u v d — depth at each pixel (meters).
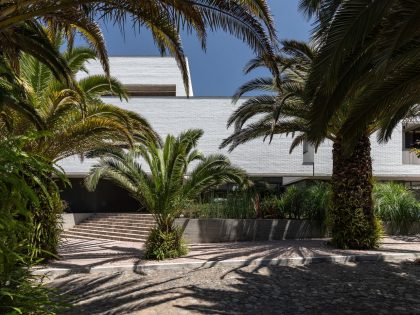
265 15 6.04
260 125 13.27
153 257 10.46
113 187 24.44
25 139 3.31
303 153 22.58
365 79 6.59
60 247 13.37
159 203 10.69
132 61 29.72
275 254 10.57
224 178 11.12
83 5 6.17
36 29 6.71
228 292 7.24
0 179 2.87
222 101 22.95
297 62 10.80
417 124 21.19
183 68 7.11
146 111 22.91
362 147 11.89
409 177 22.48
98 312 6.14
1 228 2.96
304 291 7.30
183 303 6.58
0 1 5.50
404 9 5.16
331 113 6.18
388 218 15.15
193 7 5.89
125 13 6.14
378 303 6.56
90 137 10.45
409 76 6.56
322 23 5.55
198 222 14.31
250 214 15.55
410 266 9.40
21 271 3.49
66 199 23.06
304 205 15.48
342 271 8.91
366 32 5.01
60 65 7.24
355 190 11.72
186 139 10.92
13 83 5.39
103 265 9.48
